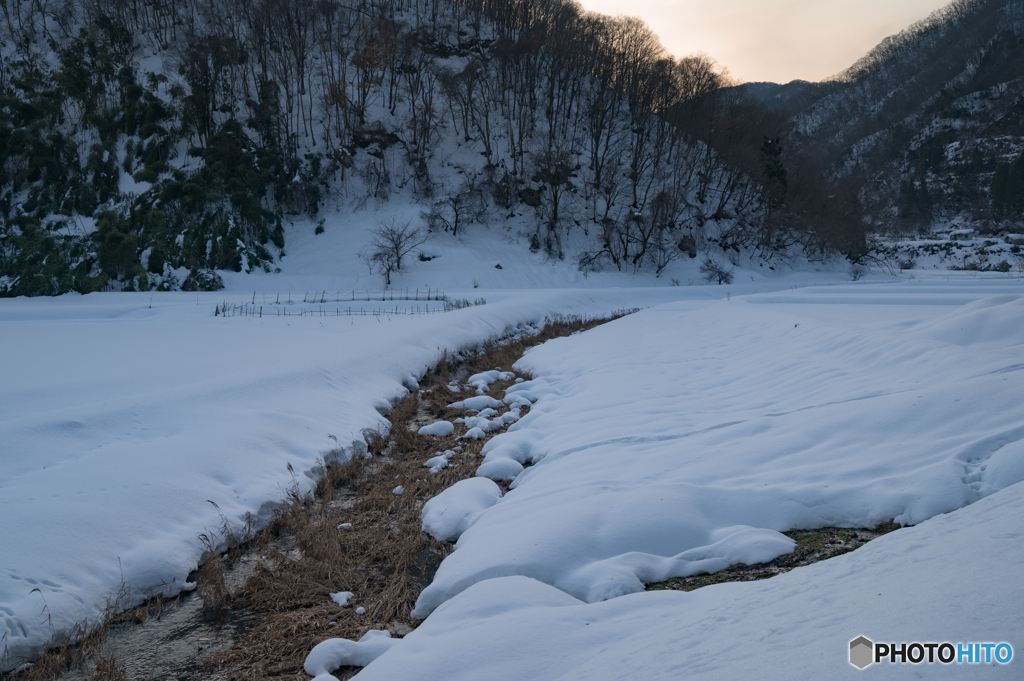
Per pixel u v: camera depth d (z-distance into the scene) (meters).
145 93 53.41
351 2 78.25
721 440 8.31
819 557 5.32
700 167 66.56
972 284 37.94
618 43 77.69
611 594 5.12
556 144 65.12
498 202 59.66
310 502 9.05
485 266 52.91
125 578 6.42
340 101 61.28
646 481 7.36
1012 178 101.25
